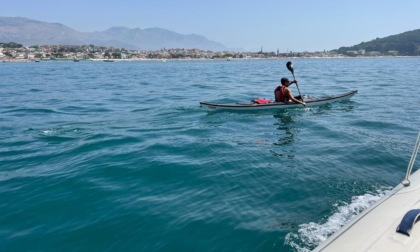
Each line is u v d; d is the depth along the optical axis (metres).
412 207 3.01
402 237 2.47
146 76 38.41
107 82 29.27
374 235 2.57
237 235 4.14
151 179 5.95
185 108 13.72
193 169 6.41
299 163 6.72
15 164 6.93
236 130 9.75
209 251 3.84
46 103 16.09
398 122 10.52
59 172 6.34
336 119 11.09
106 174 6.19
